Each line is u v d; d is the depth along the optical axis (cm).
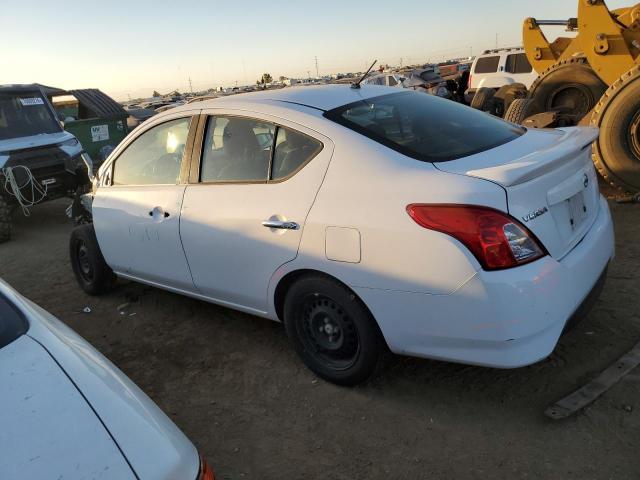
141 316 438
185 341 387
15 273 597
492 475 232
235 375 335
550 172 250
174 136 366
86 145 1185
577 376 288
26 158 797
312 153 288
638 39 661
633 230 492
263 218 298
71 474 128
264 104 318
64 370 163
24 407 148
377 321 265
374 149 271
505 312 226
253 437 276
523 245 228
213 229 326
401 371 312
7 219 755
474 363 242
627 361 289
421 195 242
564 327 244
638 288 373
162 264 378
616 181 591
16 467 130
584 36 698
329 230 268
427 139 282
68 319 449
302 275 294
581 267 252
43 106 918
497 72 1562
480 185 231
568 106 900
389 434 265
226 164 329
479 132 305
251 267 313
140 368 358
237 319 409
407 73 2041
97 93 1268
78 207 591
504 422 262
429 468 240
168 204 358
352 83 353
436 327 245
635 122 568
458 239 230
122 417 146
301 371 328
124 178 409
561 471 229
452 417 270
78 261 494
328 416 284
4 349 174
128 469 130
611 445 239
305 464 252
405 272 246
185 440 148
